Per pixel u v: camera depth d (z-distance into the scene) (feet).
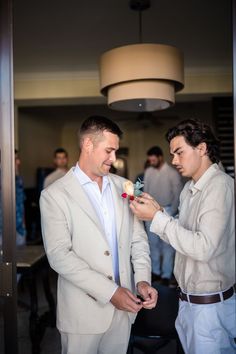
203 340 4.45
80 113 26.40
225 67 14.78
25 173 22.97
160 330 5.97
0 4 4.33
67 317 4.71
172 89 7.61
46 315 9.34
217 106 16.31
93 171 4.79
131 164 30.83
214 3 9.25
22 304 11.66
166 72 7.14
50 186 4.85
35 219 21.65
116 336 4.91
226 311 4.52
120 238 4.88
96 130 4.63
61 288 4.85
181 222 4.91
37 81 15.55
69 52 12.81
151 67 7.06
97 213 4.88
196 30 11.03
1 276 4.34
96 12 9.71
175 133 4.61
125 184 4.84
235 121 4.05
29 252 9.16
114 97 7.57
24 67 14.43
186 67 14.75
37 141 25.29
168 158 30.09
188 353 4.68
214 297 4.46
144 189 14.70
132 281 5.16
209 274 4.45
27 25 10.44
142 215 4.66
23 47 12.21
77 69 14.79
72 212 4.65
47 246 4.61
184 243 4.26
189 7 9.47
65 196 4.67
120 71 7.18
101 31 11.02
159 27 10.78
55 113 26.21
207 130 4.58
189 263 4.60
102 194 5.00
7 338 4.34
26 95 15.61
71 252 4.56
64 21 10.23
